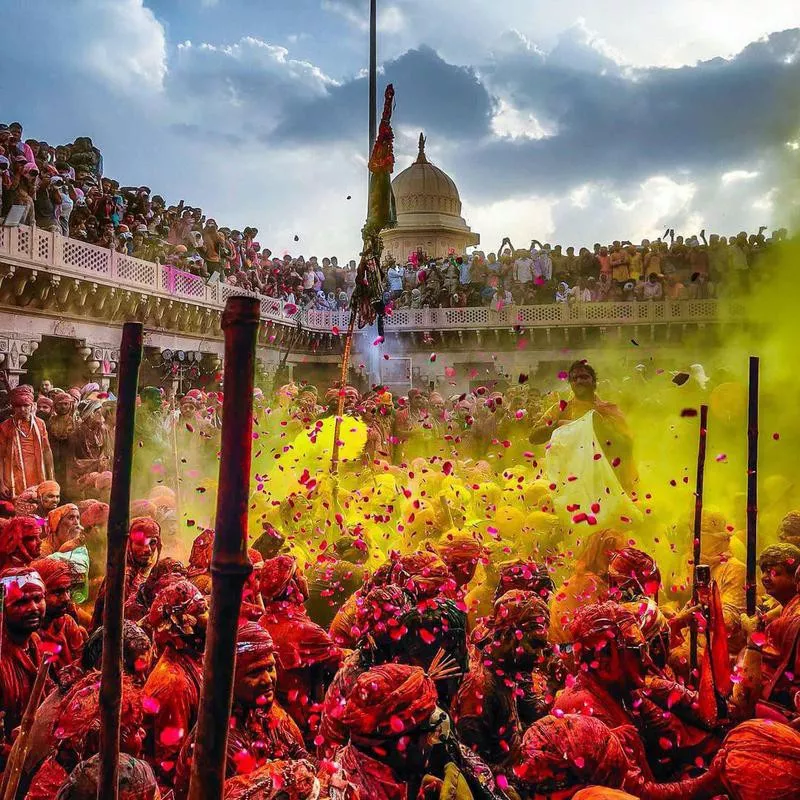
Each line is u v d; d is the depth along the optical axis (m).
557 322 33.41
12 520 6.22
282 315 30.09
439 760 3.03
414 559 4.91
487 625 4.25
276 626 4.80
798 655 4.31
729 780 3.24
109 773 1.75
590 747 3.15
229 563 1.53
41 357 22.00
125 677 3.81
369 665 4.07
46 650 4.66
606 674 3.98
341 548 6.61
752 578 4.67
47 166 19.39
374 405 15.42
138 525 6.12
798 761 3.16
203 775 1.55
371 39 22.81
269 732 3.57
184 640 3.96
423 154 51.28
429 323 34.03
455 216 50.59
